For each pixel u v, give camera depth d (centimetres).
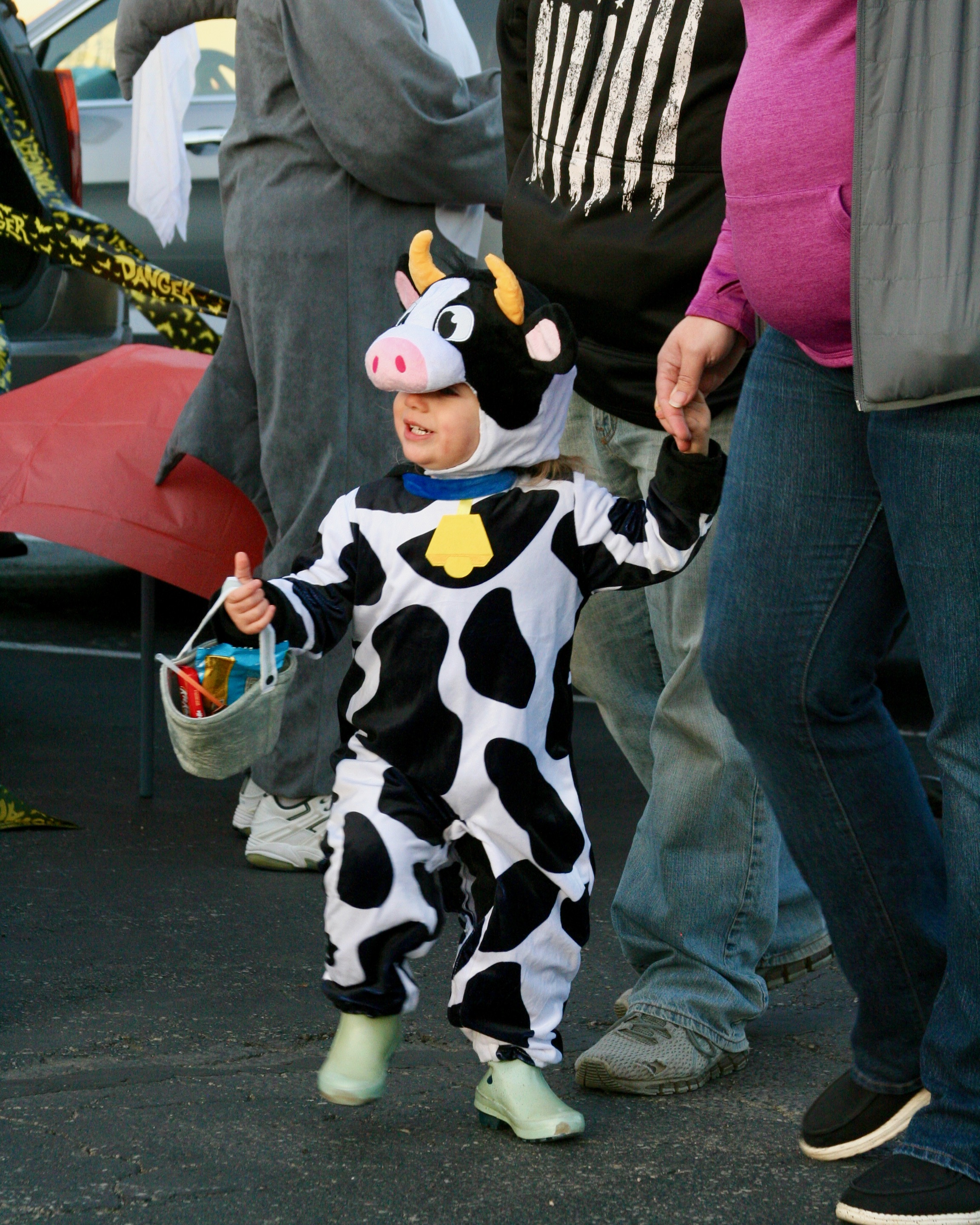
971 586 299
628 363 419
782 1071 421
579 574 362
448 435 356
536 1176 345
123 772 731
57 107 980
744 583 332
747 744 343
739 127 320
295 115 584
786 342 335
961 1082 312
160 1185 333
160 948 505
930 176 279
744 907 413
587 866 367
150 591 687
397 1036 364
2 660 948
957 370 281
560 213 426
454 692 354
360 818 354
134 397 663
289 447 591
